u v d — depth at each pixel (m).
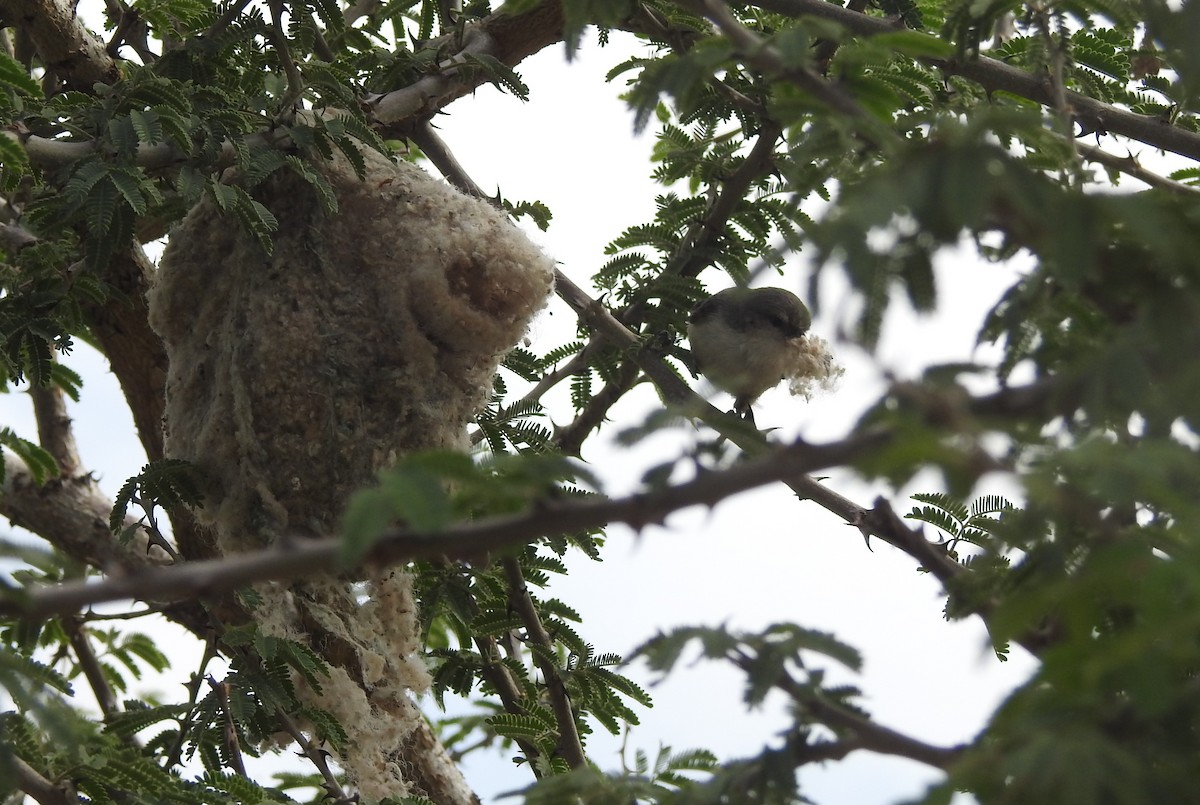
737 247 9.84
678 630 3.95
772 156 9.18
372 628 8.45
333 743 7.97
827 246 3.06
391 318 8.55
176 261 8.77
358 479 8.40
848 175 4.25
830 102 3.84
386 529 3.08
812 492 8.10
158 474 8.23
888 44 4.48
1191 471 2.90
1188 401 2.99
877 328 3.05
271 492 8.32
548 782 4.81
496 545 3.10
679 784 5.59
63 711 3.85
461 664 9.94
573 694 9.45
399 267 8.59
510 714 9.55
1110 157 7.34
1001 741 3.04
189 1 9.72
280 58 8.30
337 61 9.13
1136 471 2.88
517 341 8.94
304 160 8.34
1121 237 3.28
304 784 9.52
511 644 10.64
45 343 8.23
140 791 6.79
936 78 7.79
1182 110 7.69
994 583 4.32
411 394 8.55
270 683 7.83
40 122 7.83
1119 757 2.79
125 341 10.07
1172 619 2.79
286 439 8.33
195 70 8.69
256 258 8.55
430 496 3.08
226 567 3.05
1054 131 4.12
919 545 5.16
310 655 7.82
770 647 3.90
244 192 7.95
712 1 4.01
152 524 8.37
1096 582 2.98
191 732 7.99
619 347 9.81
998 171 3.07
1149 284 3.23
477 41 10.73
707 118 9.17
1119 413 3.13
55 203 7.44
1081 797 2.71
